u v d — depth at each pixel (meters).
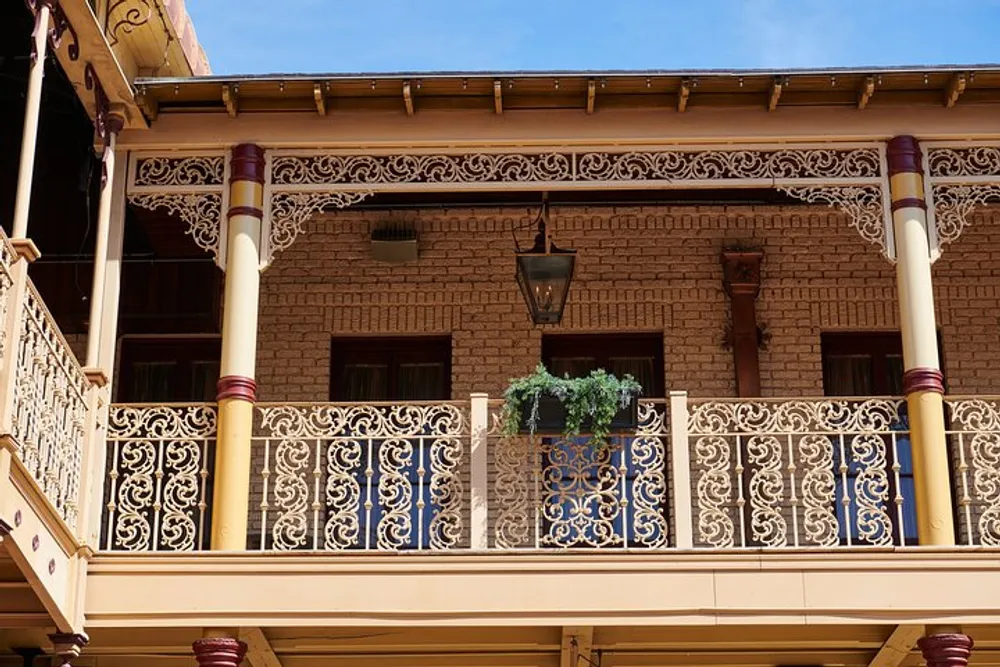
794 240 12.47
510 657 10.86
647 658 10.88
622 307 12.38
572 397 9.82
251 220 10.20
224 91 10.08
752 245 12.42
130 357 12.55
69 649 9.19
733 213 12.52
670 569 9.41
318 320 12.41
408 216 12.54
